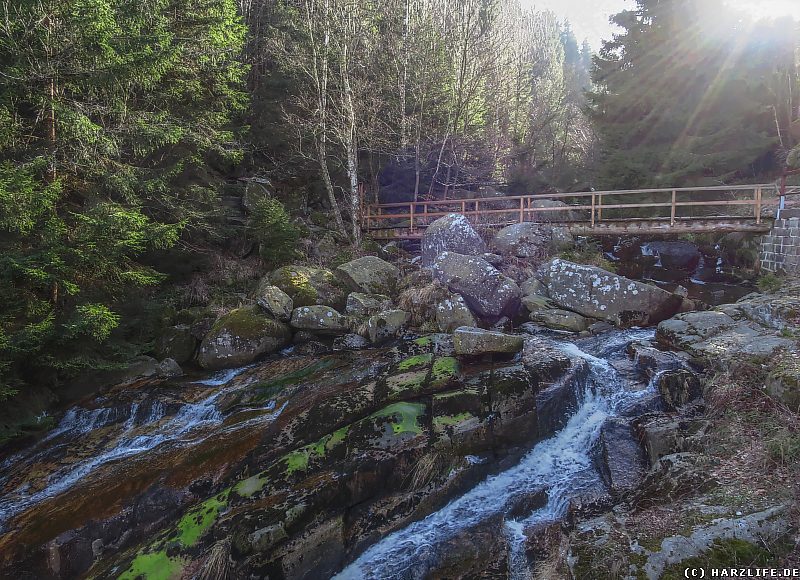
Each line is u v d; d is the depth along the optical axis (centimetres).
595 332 910
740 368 572
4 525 519
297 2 1819
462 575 424
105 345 837
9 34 715
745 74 1700
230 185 1596
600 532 371
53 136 828
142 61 799
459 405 568
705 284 1234
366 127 1734
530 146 2775
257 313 986
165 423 723
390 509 484
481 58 2156
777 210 1142
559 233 1324
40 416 734
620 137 1983
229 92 1247
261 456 559
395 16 1945
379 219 1772
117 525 500
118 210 785
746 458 428
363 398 623
